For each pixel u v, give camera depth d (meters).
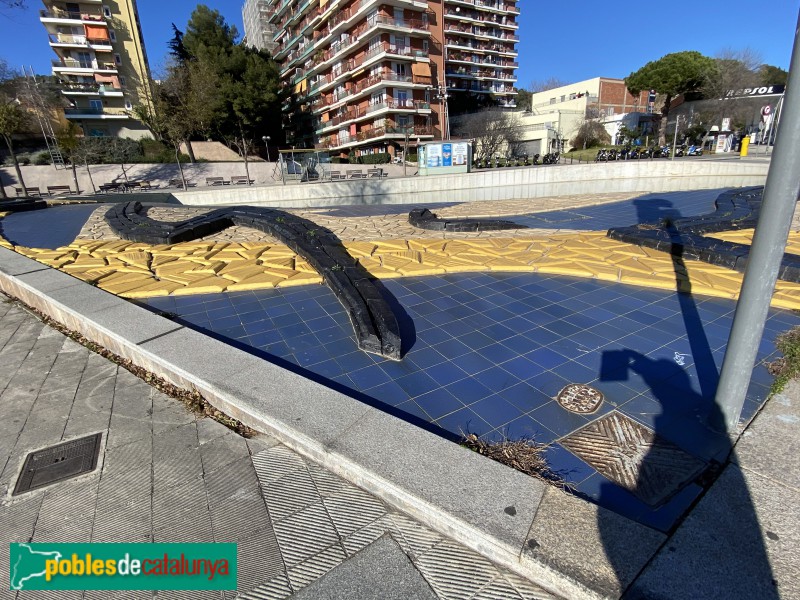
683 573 1.72
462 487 2.14
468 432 2.79
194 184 31.95
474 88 54.44
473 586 1.84
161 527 2.21
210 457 2.68
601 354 3.73
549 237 7.65
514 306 4.82
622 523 1.93
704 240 6.35
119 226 8.47
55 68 38.03
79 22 37.78
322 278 5.68
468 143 24.72
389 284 5.64
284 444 2.74
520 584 1.84
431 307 4.88
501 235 7.97
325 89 45.47
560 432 2.76
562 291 5.16
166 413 3.15
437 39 40.03
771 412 2.76
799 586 1.67
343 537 2.11
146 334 3.88
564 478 2.36
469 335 4.19
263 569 1.97
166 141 35.88
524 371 3.52
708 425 2.71
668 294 4.94
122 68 40.53
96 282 5.59
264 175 34.28
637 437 2.66
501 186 20.61
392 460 2.33
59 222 9.75
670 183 18.94
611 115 47.94
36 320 5.03
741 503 2.07
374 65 38.56
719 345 3.79
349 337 4.22
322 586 1.88
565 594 1.75
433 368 3.62
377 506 2.27
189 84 30.05
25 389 3.56
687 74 36.66
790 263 5.17
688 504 2.15
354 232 8.62
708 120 38.84
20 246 7.67
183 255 6.82
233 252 6.91
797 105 2.00
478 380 3.41
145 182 29.20
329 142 45.81
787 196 2.12
